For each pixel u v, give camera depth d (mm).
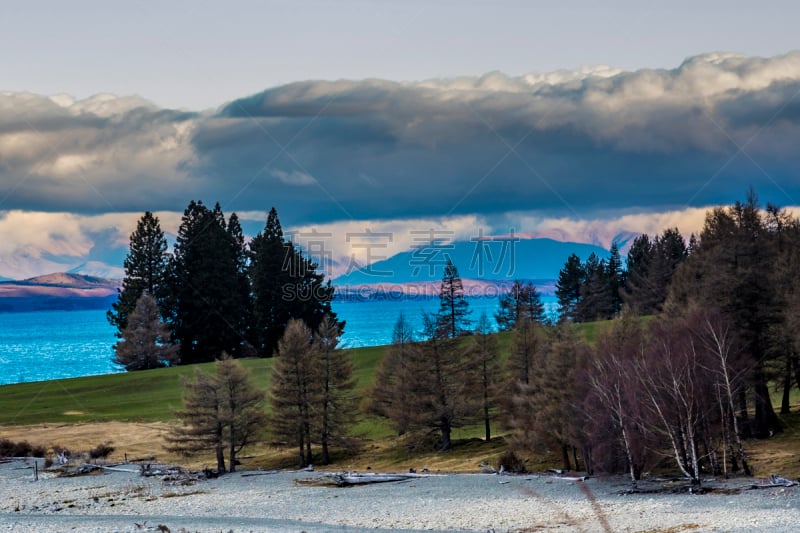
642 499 53094
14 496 70188
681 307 81125
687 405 57469
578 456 75625
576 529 44750
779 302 74500
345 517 54031
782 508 45844
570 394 68750
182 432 82688
